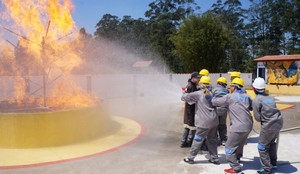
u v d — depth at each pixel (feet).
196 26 126.52
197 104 21.15
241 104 19.34
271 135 18.69
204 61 122.62
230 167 20.49
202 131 20.75
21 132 25.40
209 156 22.80
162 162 21.91
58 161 22.22
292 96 69.92
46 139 25.82
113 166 21.15
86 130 28.19
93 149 25.32
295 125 35.63
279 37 197.98
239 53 197.88
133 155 23.68
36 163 21.81
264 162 19.08
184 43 125.59
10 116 25.39
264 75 81.56
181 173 19.69
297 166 20.94
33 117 25.53
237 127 19.06
